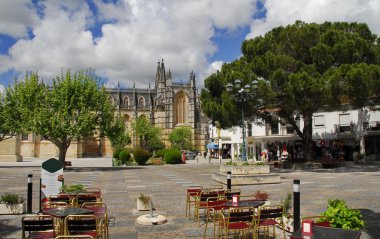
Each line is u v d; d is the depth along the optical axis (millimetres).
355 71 24969
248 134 54562
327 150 42281
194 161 57250
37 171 34219
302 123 45938
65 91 36312
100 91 39281
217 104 30562
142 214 11852
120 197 15758
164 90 122062
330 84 25562
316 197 14867
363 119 40562
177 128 110312
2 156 57156
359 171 28375
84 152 98562
